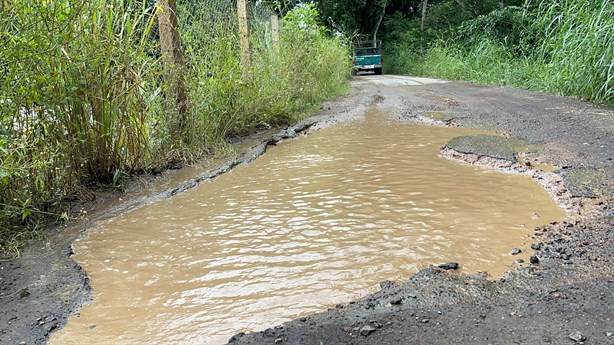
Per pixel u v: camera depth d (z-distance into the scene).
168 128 5.42
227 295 2.49
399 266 2.71
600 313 2.10
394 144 6.02
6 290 2.62
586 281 2.40
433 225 3.30
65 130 4.09
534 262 2.65
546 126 6.38
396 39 31.39
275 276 2.66
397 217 3.48
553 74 10.06
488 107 8.56
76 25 4.03
